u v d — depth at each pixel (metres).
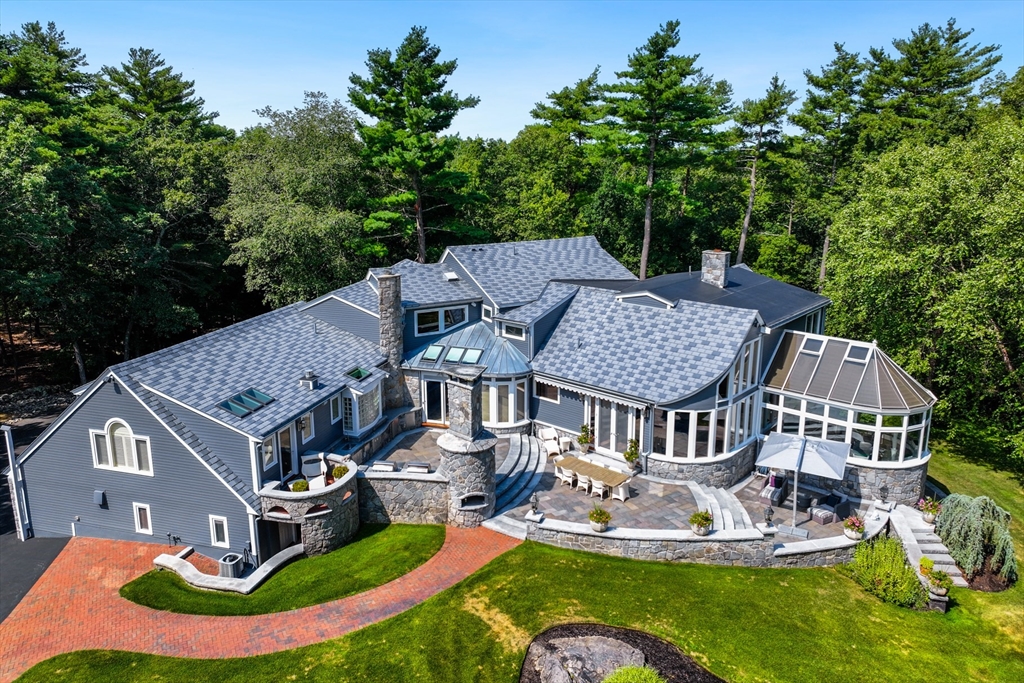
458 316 34.56
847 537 23.50
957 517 24.59
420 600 20.23
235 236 48.16
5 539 24.55
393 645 18.30
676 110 50.47
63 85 42.84
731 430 27.50
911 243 34.62
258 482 22.56
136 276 43.16
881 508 25.98
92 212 39.59
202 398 23.08
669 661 17.64
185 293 52.66
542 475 27.67
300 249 45.12
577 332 31.48
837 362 28.03
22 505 24.36
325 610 19.89
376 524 25.12
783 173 64.31
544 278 36.41
